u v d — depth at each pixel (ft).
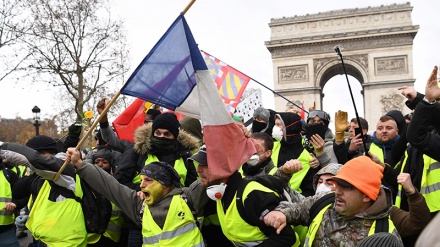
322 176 18.78
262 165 21.93
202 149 19.13
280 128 26.66
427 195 20.49
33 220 23.29
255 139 21.85
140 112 31.55
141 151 23.27
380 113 197.57
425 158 20.83
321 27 204.13
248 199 17.51
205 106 19.40
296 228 20.66
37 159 21.29
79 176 21.49
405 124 28.12
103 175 20.75
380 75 199.52
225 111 19.29
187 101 20.80
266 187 18.12
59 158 22.75
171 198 19.48
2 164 28.45
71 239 22.56
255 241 17.62
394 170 21.58
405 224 16.79
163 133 22.61
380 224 14.51
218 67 33.88
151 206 19.49
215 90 19.65
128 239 24.08
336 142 25.45
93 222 23.15
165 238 18.93
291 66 205.98
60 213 22.62
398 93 196.85
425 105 18.02
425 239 6.11
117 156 29.07
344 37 201.05
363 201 14.51
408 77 196.85
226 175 18.43
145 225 19.45
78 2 114.32
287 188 20.07
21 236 54.60
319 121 31.63
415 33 198.08
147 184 19.15
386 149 27.07
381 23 199.52
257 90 40.27
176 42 20.72
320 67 204.03
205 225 22.40
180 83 20.61
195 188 19.92
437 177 20.30
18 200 28.25
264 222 17.13
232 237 18.22
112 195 20.66
